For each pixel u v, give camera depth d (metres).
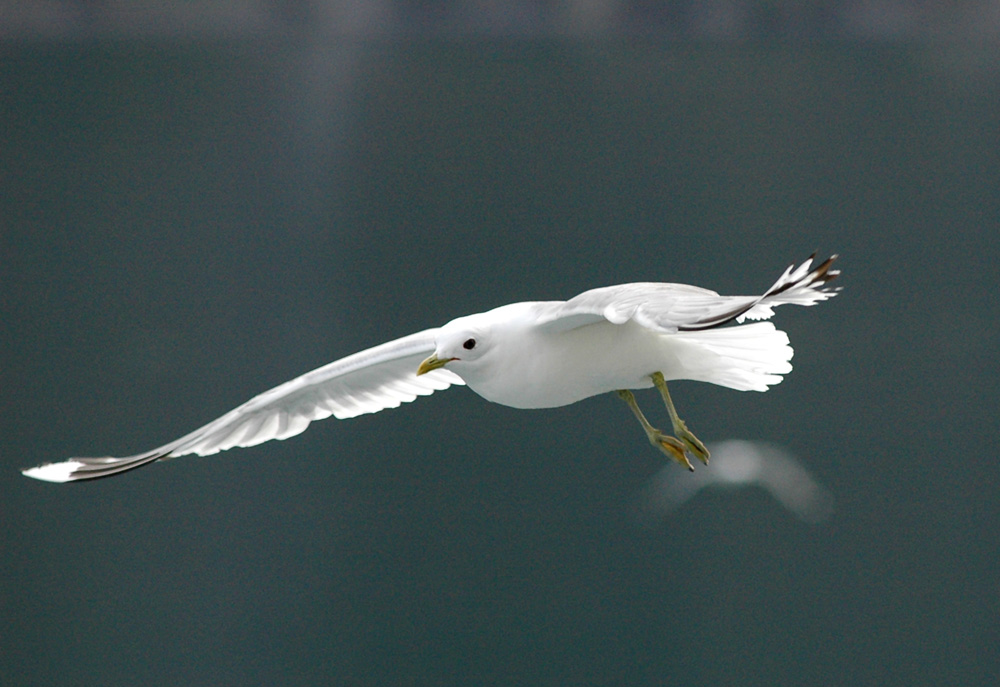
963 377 27.42
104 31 61.31
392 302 32.25
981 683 18.00
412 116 48.34
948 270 32.94
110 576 21.67
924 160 40.81
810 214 36.84
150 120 48.69
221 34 61.19
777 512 23.39
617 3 60.41
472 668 18.62
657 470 24.45
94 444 25.95
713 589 20.88
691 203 38.28
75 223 38.91
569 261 34.19
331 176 42.50
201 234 37.91
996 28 56.19
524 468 24.61
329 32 61.62
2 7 61.97
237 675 18.73
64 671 19.33
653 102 48.12
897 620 19.81
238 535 22.42
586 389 6.80
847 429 25.48
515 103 48.81
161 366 29.23
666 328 5.14
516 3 61.91
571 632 19.69
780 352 6.77
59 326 31.59
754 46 55.97
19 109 49.22
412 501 23.44
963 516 22.36
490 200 39.41
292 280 34.09
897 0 58.31
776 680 18.34
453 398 27.92
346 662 18.94
